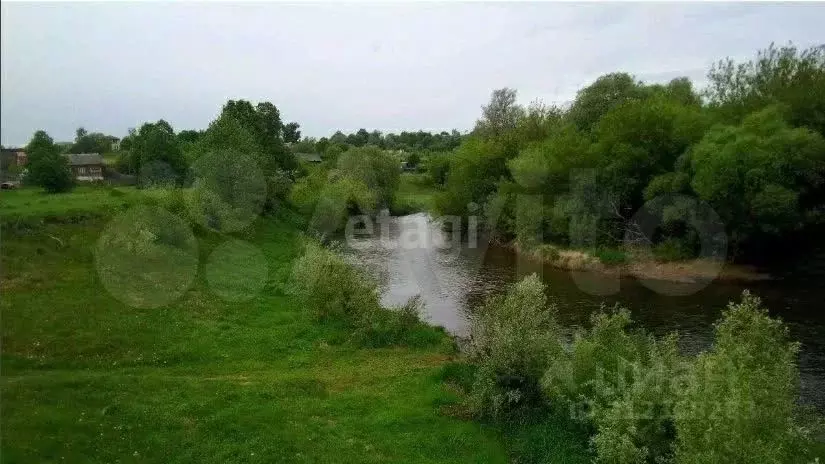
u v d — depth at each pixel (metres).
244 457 14.24
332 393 18.70
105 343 20.20
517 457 15.22
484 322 20.33
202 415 16.08
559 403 16.44
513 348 17.03
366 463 14.45
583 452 14.92
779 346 15.20
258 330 24.12
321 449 14.98
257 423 15.88
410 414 17.14
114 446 13.91
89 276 26.44
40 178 41.94
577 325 28.36
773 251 38.66
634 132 43.12
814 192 37.00
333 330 25.02
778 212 33.34
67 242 29.42
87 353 19.33
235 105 68.06
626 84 65.25
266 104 76.06
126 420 15.18
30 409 14.82
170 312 24.58
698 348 24.59
